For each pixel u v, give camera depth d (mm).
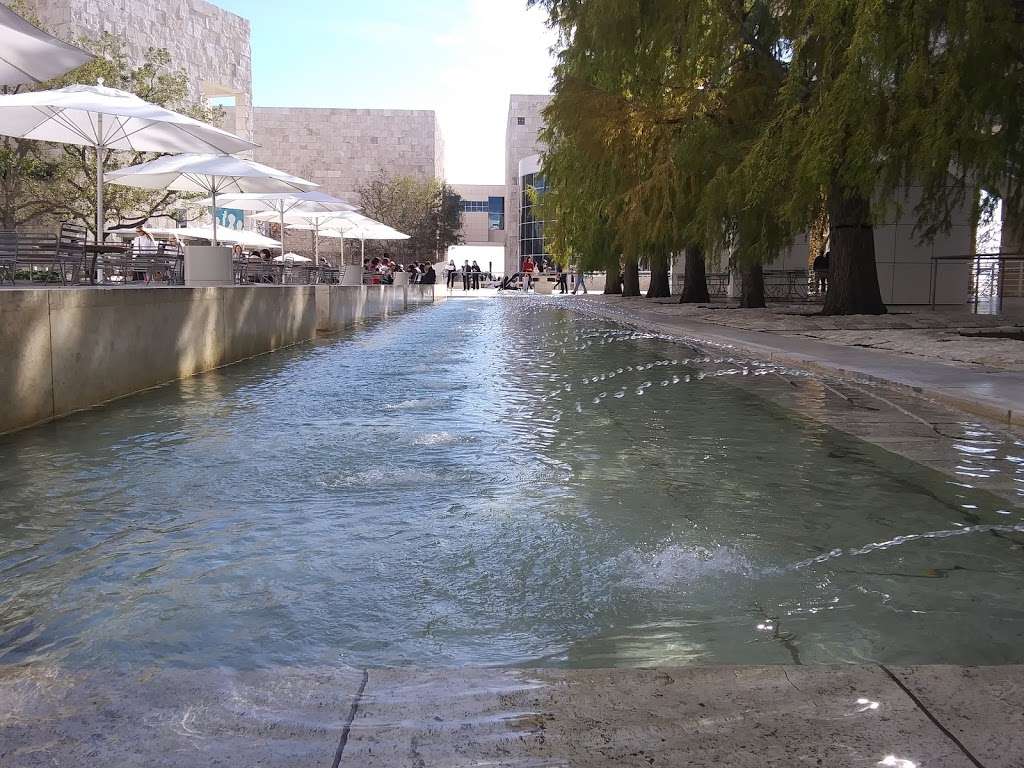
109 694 1937
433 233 76250
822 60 14477
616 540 3264
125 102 14164
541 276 56406
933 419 6191
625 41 18516
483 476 4375
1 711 1852
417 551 3139
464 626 2439
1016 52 12445
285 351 12117
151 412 6508
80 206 34438
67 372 6434
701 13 16828
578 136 20172
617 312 22438
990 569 2939
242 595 2703
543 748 1672
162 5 49375
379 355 11453
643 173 20172
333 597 2676
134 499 3922
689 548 3164
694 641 2322
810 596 2674
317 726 1776
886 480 4309
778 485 4184
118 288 7273
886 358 9836
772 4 15961
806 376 8898
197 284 12797
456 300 36000
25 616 2535
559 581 2811
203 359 9406
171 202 35594
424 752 1662
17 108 14125
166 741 1715
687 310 22484
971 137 12383
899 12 12289
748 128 17406
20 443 5270
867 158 12930
